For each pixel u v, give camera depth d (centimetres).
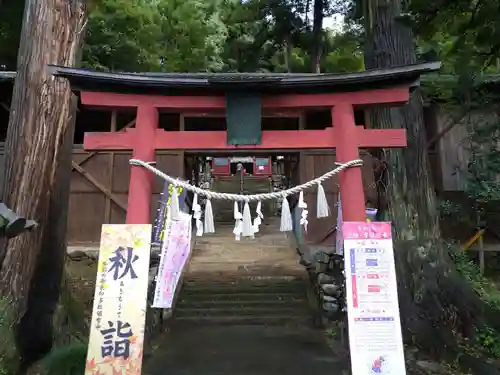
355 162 446
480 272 797
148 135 458
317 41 2222
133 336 379
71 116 585
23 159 520
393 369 376
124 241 405
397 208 619
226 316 782
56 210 565
